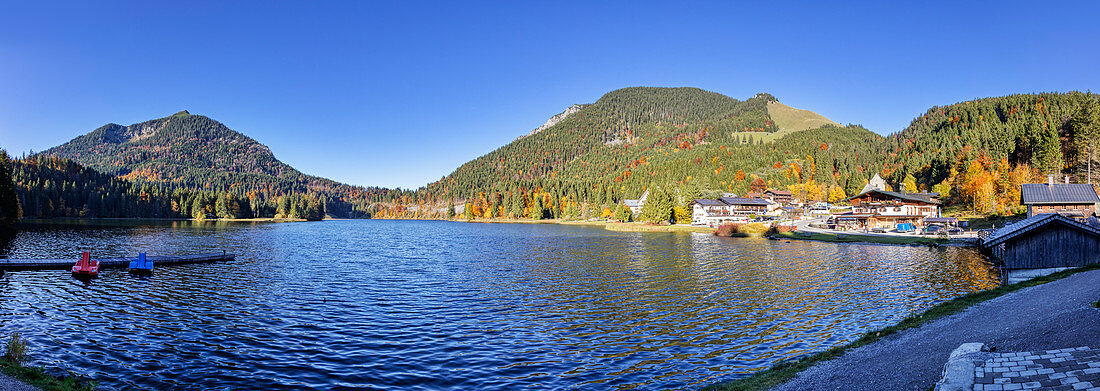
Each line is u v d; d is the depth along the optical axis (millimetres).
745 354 27703
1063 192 86500
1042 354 15781
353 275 57312
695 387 23016
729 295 44469
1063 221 42469
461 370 25719
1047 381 13711
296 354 27969
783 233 123938
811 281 51625
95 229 138750
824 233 120312
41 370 23391
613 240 116562
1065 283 34656
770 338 30703
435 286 49812
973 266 61531
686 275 56719
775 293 45156
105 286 47750
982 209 137625
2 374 20141
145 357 26906
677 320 35531
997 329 23750
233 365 26031
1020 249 43094
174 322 34281
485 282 52344
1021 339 20578
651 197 191750
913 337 25656
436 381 24234
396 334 32062
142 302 40781
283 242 108438
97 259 61344
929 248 86125
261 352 28188
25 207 195375
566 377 24672
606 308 39531
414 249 93188
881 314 36188
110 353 27359
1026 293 33656
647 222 193125
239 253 80938
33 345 28047
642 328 33406
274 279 53625
